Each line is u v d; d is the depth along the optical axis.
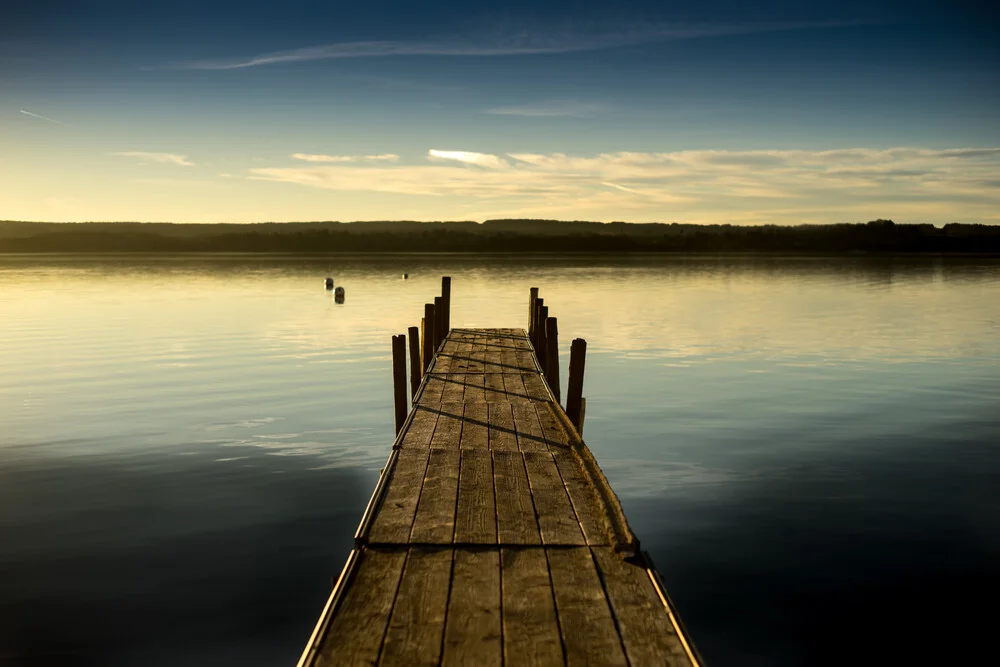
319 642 4.13
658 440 14.56
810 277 67.25
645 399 18.48
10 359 24.09
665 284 57.12
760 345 27.44
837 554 9.16
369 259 110.75
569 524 5.88
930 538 9.66
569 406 11.20
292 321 34.00
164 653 7.05
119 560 9.04
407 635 4.23
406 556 5.29
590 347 26.92
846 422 16.00
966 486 11.69
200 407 17.39
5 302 42.75
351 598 4.66
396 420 12.45
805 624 7.54
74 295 47.16
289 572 8.73
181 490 11.53
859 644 7.18
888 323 33.97
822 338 29.27
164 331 30.69
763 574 8.64
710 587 8.32
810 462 13.02
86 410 17.08
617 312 37.75
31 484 11.80
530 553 5.35
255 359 24.22
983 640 7.25
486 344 16.80
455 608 4.54
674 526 10.07
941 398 18.44
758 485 11.77
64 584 8.42
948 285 57.16
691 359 24.44
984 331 31.27
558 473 7.21
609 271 75.81
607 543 5.51
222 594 8.20
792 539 9.63
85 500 11.09
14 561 8.99
